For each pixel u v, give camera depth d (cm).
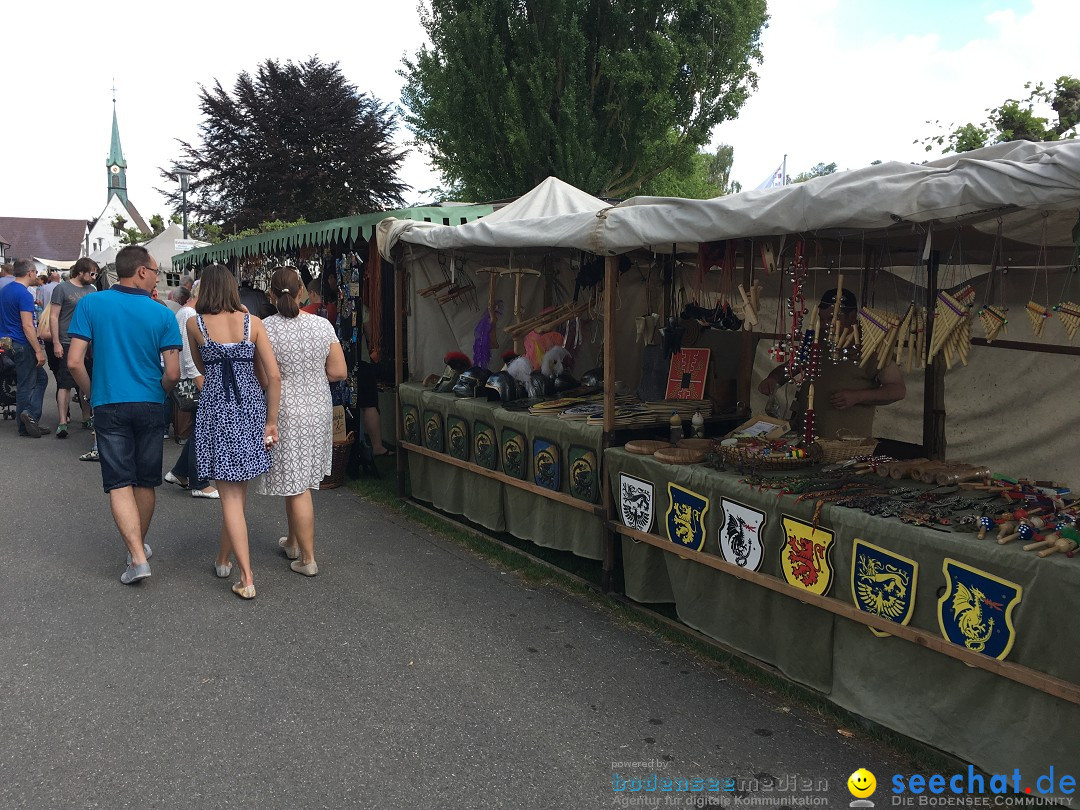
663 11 1420
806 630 312
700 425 420
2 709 294
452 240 504
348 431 673
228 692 312
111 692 309
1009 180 228
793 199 287
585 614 399
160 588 416
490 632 375
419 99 1566
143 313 402
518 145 1388
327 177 2605
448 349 688
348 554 485
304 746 275
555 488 451
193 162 2628
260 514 566
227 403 386
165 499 595
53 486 613
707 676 333
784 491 313
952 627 254
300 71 2692
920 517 272
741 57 1449
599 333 618
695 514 356
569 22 1393
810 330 353
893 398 383
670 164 1490
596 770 264
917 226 312
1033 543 240
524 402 496
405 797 248
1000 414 506
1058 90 964
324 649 352
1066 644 225
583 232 393
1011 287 459
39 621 371
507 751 275
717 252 407
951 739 260
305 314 423
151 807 240
